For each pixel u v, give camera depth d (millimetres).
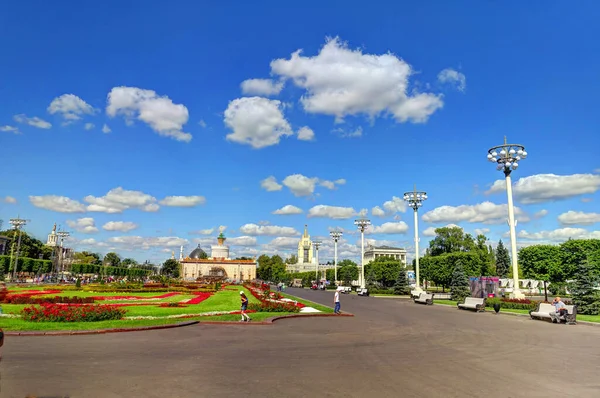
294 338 16734
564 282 44125
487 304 36406
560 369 11617
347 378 10109
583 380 10359
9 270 86000
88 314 19672
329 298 52594
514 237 38406
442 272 69438
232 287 76875
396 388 9297
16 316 20766
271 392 8781
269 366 11258
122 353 12500
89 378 9508
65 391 8453
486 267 79375
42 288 52719
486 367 11688
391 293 70125
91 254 167750
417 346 15219
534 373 11047
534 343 16547
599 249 42625
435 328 21312
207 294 48719
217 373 10312
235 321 21781
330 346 14859
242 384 9352
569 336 18891
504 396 8867
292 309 28891
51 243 152875
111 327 17391
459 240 83250
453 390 9234
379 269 86562
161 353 12688
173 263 173625
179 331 17844
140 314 23719
